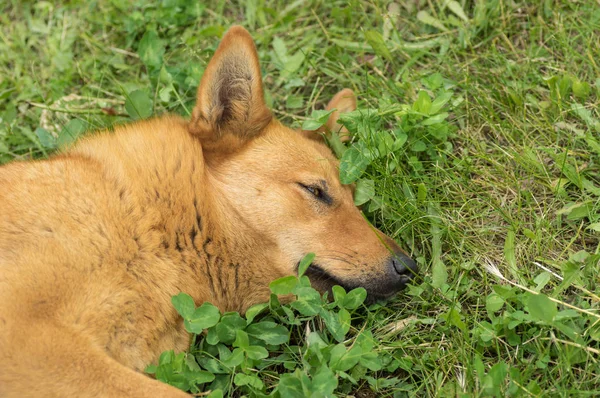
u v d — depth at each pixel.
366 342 3.94
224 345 4.05
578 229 4.50
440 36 5.95
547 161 5.02
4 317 3.37
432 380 3.95
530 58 5.54
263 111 4.32
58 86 6.04
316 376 3.65
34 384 3.30
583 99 5.23
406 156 5.07
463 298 4.40
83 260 3.60
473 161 5.14
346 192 4.49
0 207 3.73
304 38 6.18
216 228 4.07
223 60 4.14
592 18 5.56
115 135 4.29
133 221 3.80
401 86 5.54
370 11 6.30
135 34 6.30
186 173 4.05
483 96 5.39
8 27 6.57
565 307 4.09
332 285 4.26
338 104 5.11
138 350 3.72
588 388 3.70
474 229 4.73
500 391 3.61
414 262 4.38
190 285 3.94
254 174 4.21
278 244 4.17
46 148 5.68
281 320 4.30
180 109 5.76
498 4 5.88
